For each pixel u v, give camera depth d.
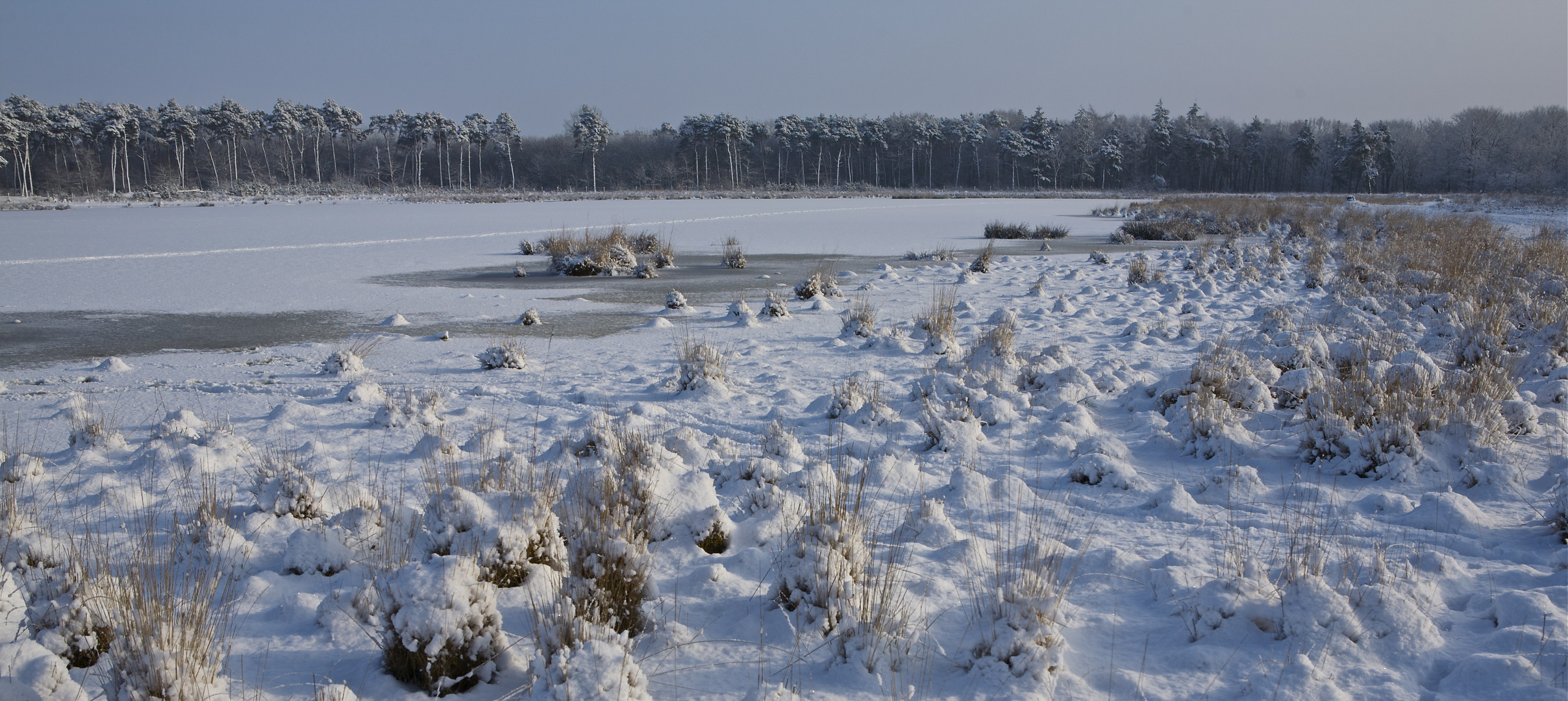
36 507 4.86
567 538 4.12
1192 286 17.59
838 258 26.45
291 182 103.62
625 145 126.06
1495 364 8.29
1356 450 5.74
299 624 3.55
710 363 8.90
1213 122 129.88
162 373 10.11
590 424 6.71
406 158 114.94
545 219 43.84
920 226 40.41
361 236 32.53
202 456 6.07
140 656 2.82
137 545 4.43
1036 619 3.21
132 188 101.69
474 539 3.84
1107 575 3.99
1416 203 59.38
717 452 6.23
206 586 3.84
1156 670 3.17
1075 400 7.86
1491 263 17.09
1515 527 4.66
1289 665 3.06
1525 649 3.14
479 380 9.62
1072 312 14.29
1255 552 4.30
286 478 4.87
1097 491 5.47
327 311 15.24
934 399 7.69
